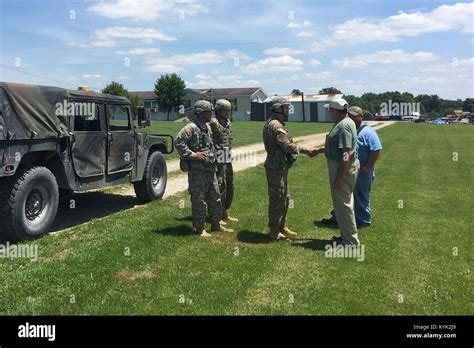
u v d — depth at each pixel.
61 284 4.96
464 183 12.29
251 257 5.86
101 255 5.86
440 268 5.54
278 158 6.31
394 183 12.23
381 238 6.80
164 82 72.94
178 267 5.48
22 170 6.48
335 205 6.21
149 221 7.63
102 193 10.53
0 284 4.90
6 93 6.12
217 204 7.04
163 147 10.17
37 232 6.62
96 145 7.89
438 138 30.84
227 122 7.55
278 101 6.28
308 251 6.12
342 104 6.00
